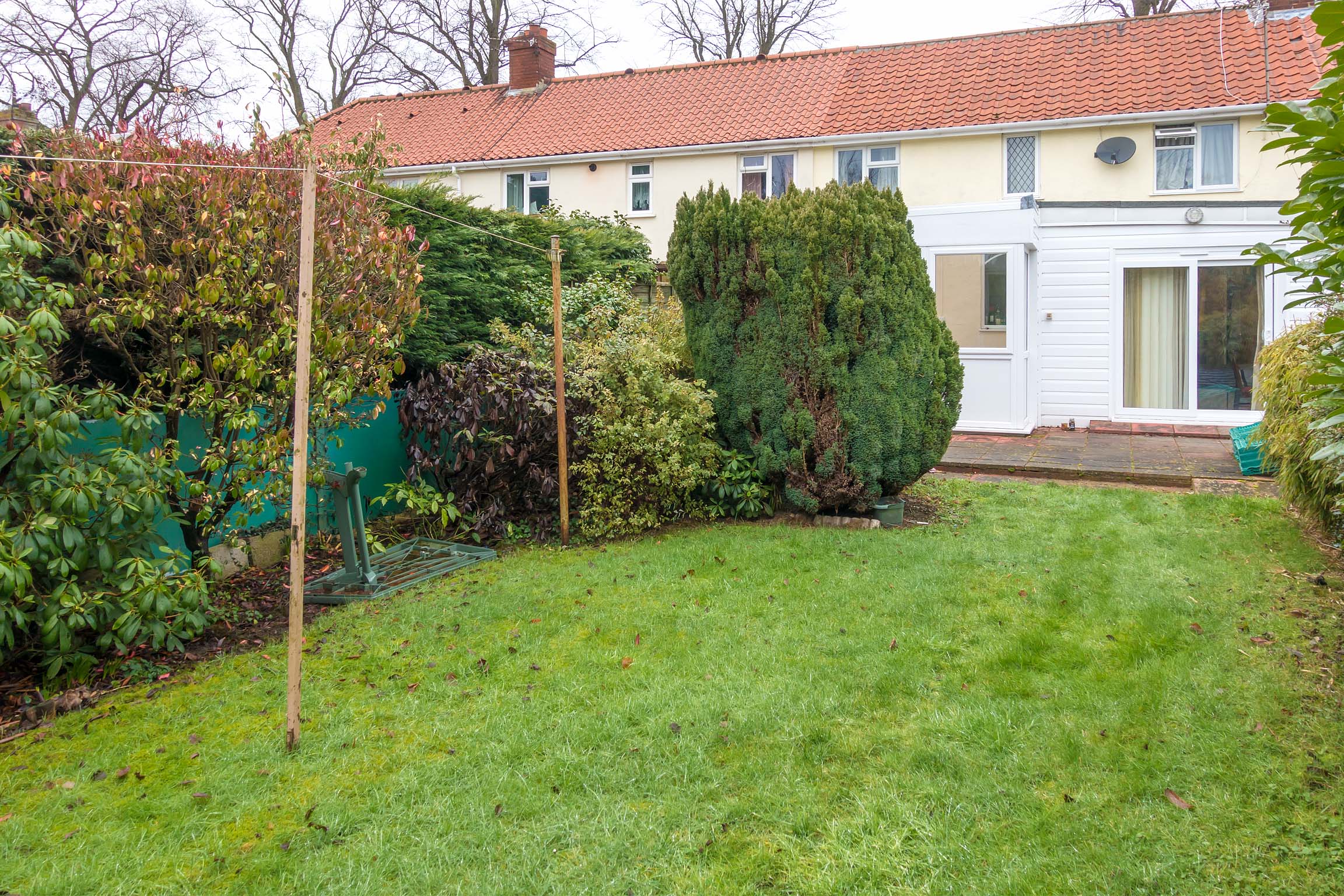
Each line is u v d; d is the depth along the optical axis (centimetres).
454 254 927
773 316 782
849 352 770
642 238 1536
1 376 436
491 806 351
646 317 903
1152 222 1381
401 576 675
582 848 325
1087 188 1570
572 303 998
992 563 657
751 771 373
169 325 549
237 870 316
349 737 410
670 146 1831
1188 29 1703
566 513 759
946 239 1289
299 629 401
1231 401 1377
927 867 309
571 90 2178
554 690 458
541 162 1925
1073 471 1010
